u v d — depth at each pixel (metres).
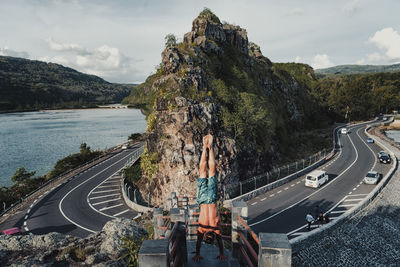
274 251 4.17
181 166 36.19
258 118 46.91
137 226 12.77
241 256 6.63
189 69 41.06
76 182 47.88
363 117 115.44
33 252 10.73
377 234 24.55
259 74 69.06
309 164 51.12
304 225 25.38
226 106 43.25
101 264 9.43
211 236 6.35
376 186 33.47
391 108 134.88
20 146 95.25
